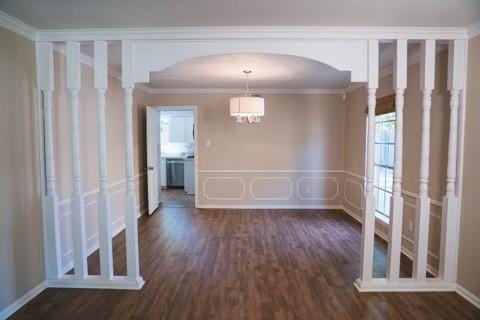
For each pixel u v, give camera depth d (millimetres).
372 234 2773
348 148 5664
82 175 3477
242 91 5805
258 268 3250
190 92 5824
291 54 2707
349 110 5625
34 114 2701
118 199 4500
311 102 5852
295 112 5855
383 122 4336
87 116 3574
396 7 2211
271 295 2703
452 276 2779
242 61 3738
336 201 5965
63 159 3160
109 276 2834
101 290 2789
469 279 2625
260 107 4363
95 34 2682
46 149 2775
